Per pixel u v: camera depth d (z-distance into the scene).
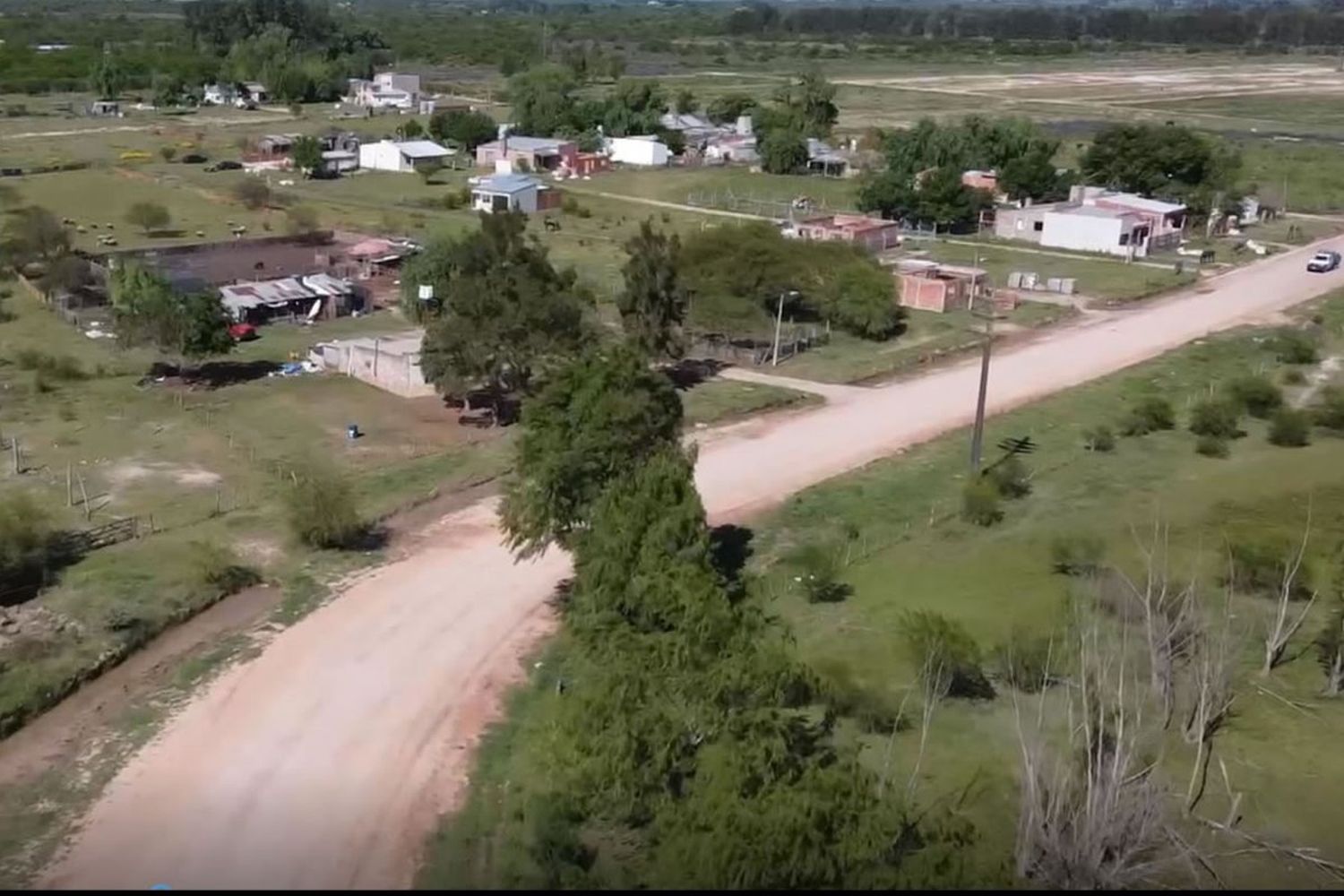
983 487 40.59
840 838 19.70
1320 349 62.06
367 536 37.56
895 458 45.31
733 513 39.84
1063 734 26.83
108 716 27.59
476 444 45.62
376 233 83.81
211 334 51.75
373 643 31.05
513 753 26.38
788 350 58.75
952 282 67.62
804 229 81.38
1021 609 33.41
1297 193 108.44
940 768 25.55
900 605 33.69
